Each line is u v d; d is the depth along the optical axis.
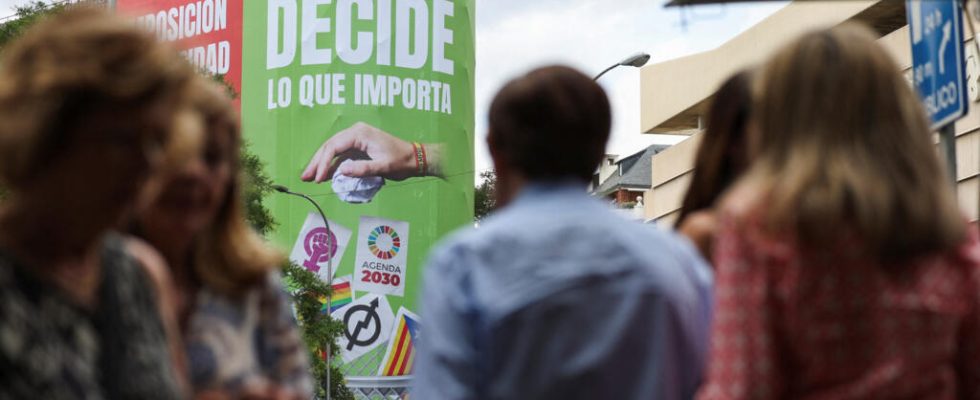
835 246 2.89
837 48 3.05
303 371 3.38
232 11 65.88
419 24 65.50
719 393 2.89
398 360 63.97
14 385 2.12
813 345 2.90
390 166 64.50
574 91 3.52
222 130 3.25
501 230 3.42
